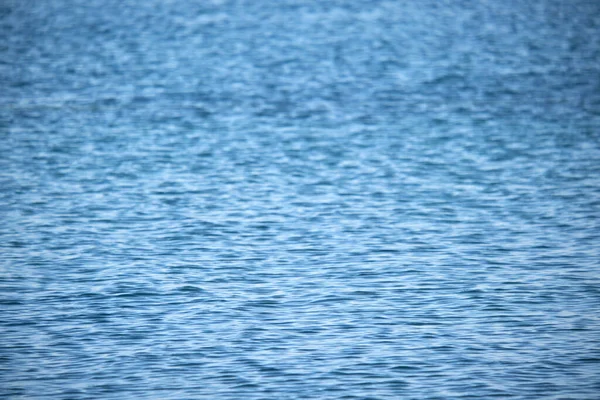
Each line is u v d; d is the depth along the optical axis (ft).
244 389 250.57
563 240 380.17
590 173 492.13
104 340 282.56
